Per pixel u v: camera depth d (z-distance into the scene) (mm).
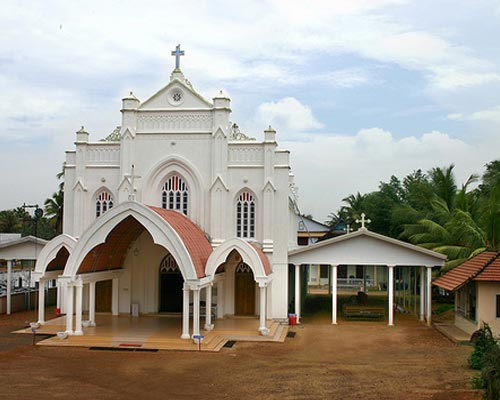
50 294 44500
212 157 35312
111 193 36312
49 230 97375
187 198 35781
